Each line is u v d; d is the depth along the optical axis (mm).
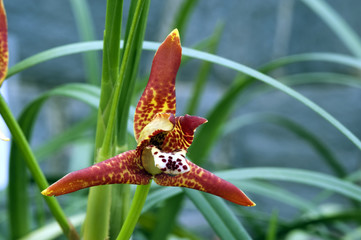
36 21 583
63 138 325
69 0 595
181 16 281
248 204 161
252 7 650
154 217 288
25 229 256
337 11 626
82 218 245
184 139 167
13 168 244
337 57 275
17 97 601
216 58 194
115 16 174
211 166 385
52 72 611
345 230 356
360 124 650
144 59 637
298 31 648
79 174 152
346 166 654
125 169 158
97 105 205
